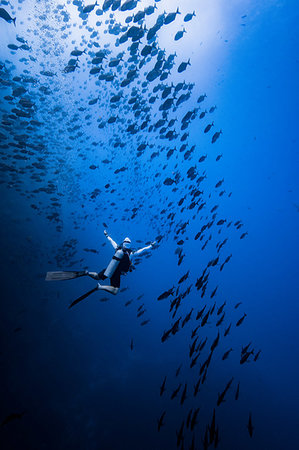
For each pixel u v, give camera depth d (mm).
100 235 14242
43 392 6195
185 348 9844
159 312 11461
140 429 6195
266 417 8211
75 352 7637
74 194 15641
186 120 6453
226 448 6508
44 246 10516
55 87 17281
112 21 9570
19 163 12484
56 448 5254
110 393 6875
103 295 10391
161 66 6371
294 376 11664
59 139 15016
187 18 5922
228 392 8477
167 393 7477
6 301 7750
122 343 8797
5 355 6555
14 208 10805
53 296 8984
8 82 7336
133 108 7172
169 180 6742
